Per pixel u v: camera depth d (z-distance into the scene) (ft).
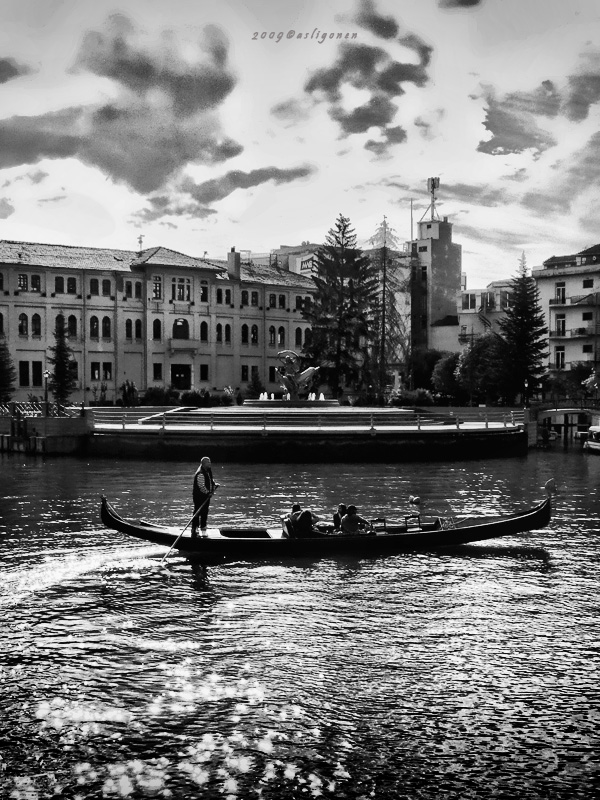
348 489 118.11
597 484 126.11
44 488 118.21
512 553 73.15
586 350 295.28
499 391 272.92
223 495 110.93
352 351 288.71
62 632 51.98
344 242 291.17
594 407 237.25
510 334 265.54
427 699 42.52
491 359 271.69
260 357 315.17
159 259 288.51
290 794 34.37
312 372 223.92
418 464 159.33
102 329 276.82
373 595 59.88
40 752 37.45
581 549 75.00
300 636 51.39
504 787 34.81
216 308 301.22
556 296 306.76
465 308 351.67
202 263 298.56
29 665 46.68
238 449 161.27
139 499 106.83
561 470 148.56
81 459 166.40
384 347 290.56
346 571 66.28
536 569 67.36
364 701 42.34
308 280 337.93
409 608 56.90
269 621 54.13
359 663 47.03
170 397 257.96
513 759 36.94
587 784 35.01
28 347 263.49
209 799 34.06
